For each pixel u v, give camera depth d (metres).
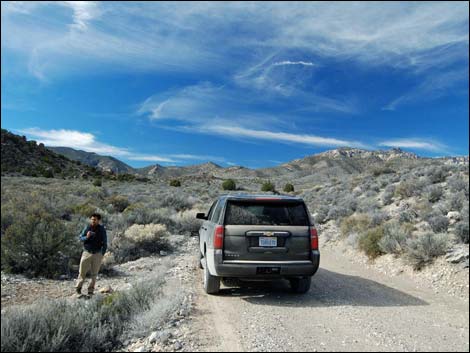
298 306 6.86
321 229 18.47
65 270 10.52
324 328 5.56
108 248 12.70
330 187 36.97
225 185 59.97
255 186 73.12
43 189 35.69
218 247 7.03
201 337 5.10
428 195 17.41
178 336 5.13
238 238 7.06
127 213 19.45
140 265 11.48
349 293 7.96
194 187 63.09
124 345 5.12
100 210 19.48
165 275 9.59
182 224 19.14
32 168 77.56
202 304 6.88
